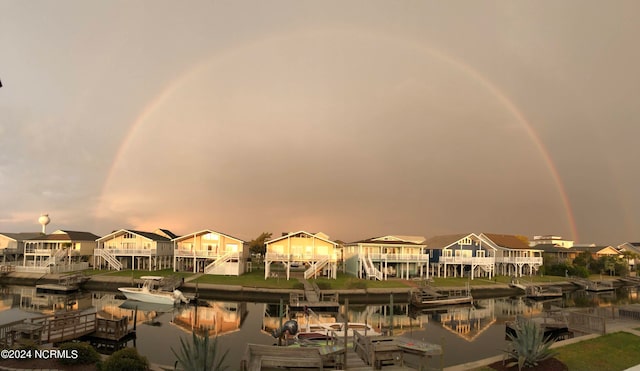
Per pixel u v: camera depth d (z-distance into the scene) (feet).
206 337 52.13
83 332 80.53
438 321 131.34
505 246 267.39
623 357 65.51
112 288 189.47
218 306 153.07
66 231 263.29
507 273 269.03
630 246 400.47
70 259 237.86
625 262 309.42
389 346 65.67
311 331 97.19
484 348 93.09
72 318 80.02
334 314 141.59
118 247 238.07
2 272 205.87
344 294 172.65
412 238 354.13
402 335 106.32
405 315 143.95
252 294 171.73
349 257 247.91
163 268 248.11
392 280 206.49
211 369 51.47
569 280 248.73
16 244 272.10
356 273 224.94
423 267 240.32
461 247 248.93
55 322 76.95
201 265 229.86
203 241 227.61
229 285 176.96
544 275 271.28
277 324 119.85
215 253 222.89
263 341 96.89
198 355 51.34
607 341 76.18
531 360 60.80
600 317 88.28
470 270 254.68
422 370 62.69
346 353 62.18
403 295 178.09
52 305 146.61
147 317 127.75
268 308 150.82
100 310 138.62
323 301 157.79
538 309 161.48
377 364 63.05
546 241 452.76
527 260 261.85
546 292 201.36
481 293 201.46
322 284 184.85
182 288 176.86
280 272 231.91
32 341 66.85
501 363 63.98
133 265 231.91
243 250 227.81
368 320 131.23
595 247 350.43
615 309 111.14
